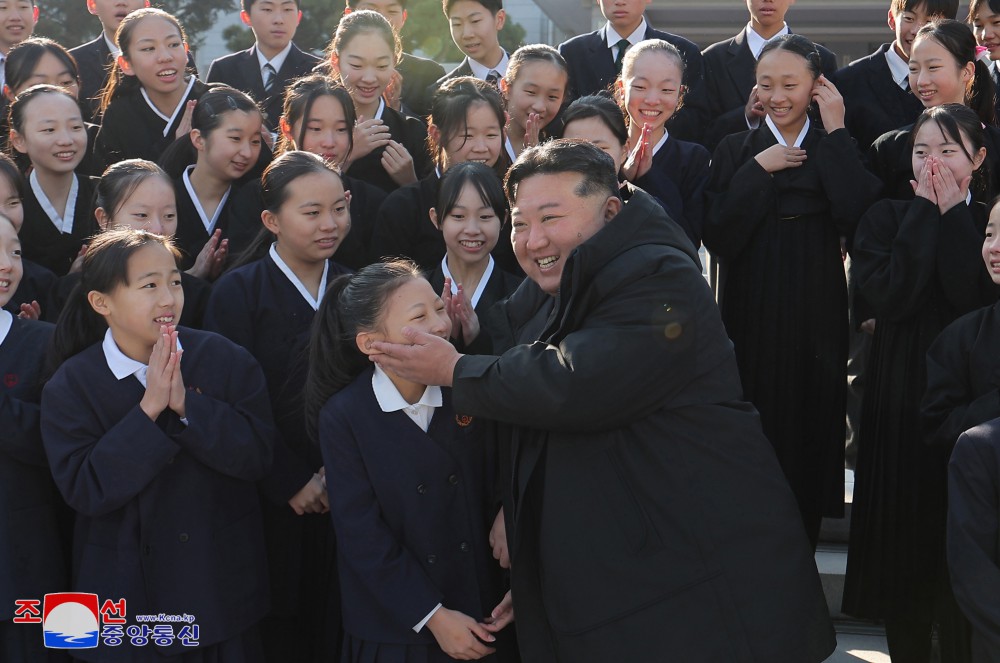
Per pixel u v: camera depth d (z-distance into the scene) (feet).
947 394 9.82
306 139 12.21
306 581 10.61
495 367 7.84
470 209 10.57
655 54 12.63
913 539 10.89
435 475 8.51
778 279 12.19
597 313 7.80
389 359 8.20
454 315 9.33
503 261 11.73
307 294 10.59
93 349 9.06
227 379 9.29
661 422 7.78
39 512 9.32
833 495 12.41
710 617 7.57
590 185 7.96
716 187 12.71
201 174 12.42
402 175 13.23
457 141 12.10
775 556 7.80
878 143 12.40
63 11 35.19
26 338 9.57
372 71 13.80
